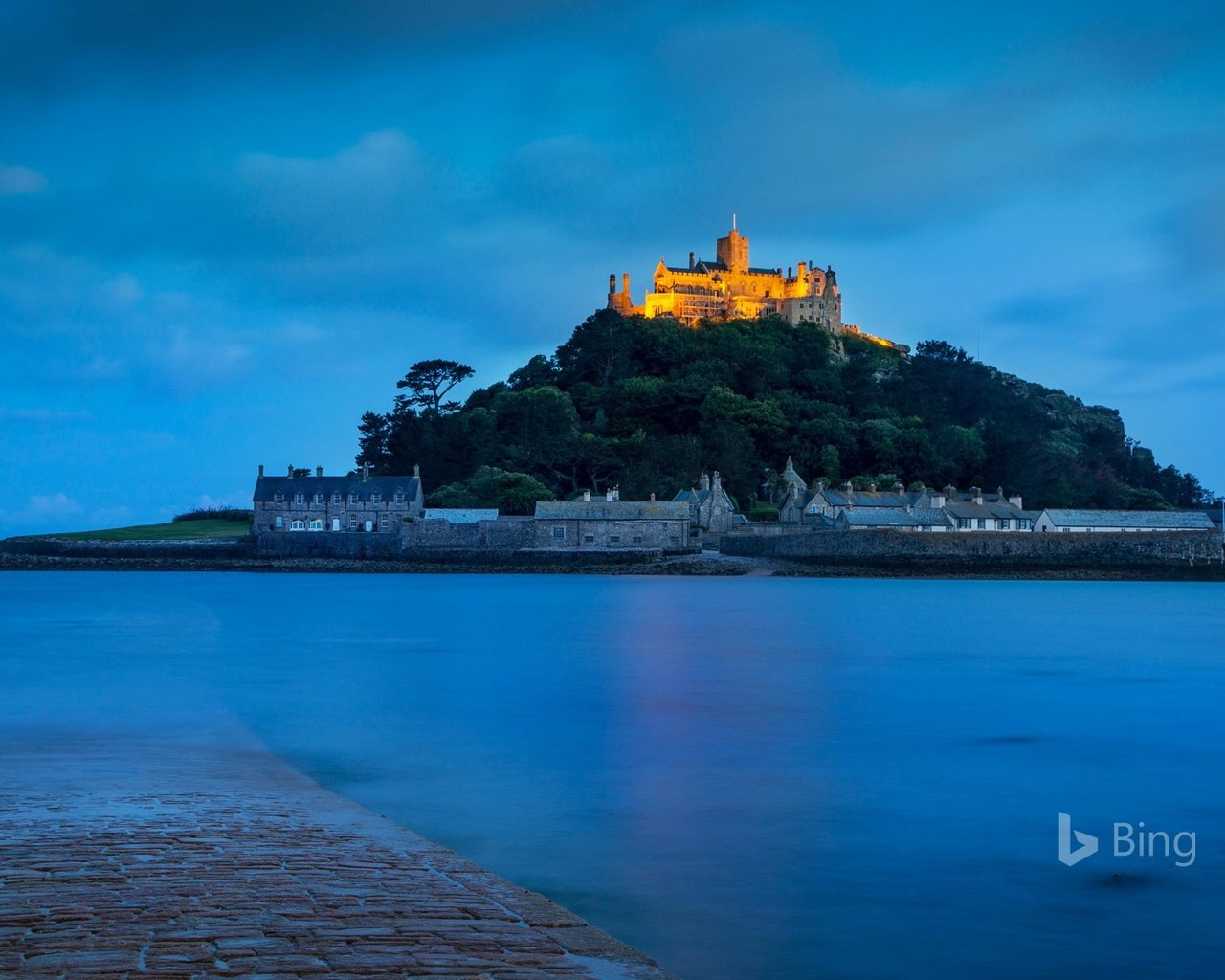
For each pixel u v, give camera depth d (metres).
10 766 34.09
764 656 72.12
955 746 40.81
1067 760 38.47
